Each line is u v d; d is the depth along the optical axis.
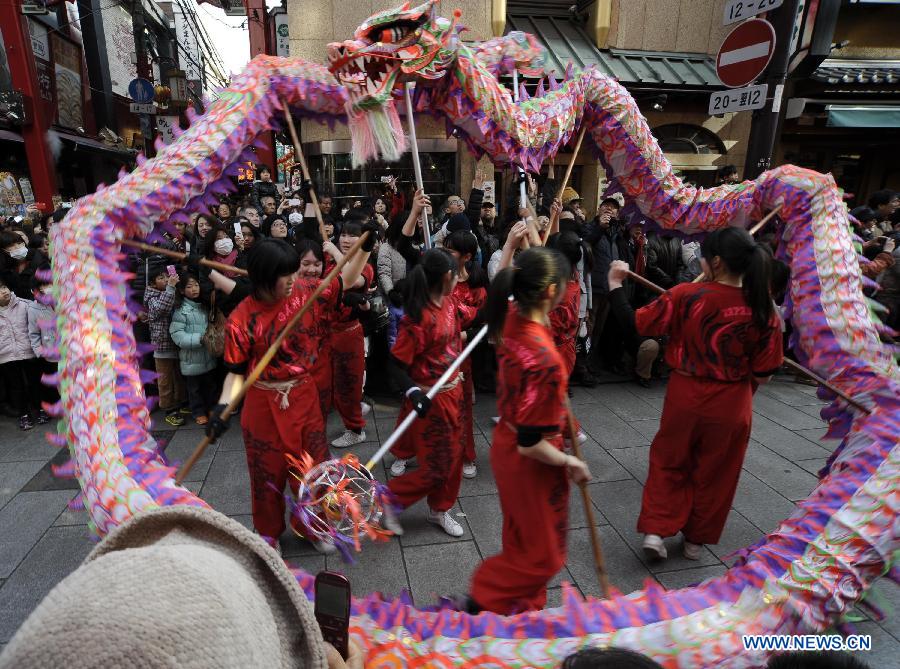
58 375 1.58
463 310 3.22
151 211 1.94
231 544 0.77
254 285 2.38
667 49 8.52
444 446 2.77
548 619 1.33
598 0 8.14
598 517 3.11
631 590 2.56
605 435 4.16
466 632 1.32
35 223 7.22
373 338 4.91
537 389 1.80
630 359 5.84
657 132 8.63
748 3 4.86
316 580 1.03
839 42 8.95
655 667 0.91
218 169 2.12
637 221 3.21
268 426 2.50
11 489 3.30
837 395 2.12
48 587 2.51
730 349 2.43
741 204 2.81
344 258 2.24
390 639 1.27
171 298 4.07
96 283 1.72
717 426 2.51
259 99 2.24
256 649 0.55
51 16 12.48
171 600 0.50
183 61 20.69
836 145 9.19
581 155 8.52
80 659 0.44
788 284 2.50
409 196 8.48
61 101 12.75
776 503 3.25
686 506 2.68
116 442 1.46
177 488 1.38
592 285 5.18
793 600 1.37
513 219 5.20
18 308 4.13
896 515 1.48
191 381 4.15
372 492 1.83
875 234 5.88
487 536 2.94
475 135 2.80
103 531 1.31
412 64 2.43
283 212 8.14
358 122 2.44
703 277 2.58
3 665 0.46
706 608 1.35
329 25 7.85
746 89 4.85
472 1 7.88
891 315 4.52
